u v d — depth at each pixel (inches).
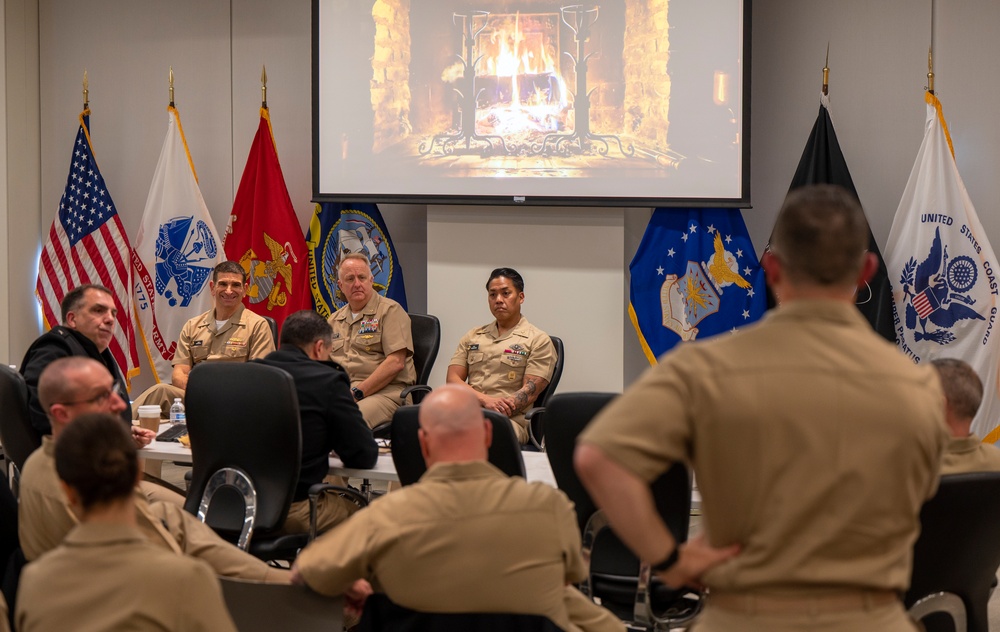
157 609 62.2
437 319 194.4
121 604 62.1
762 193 215.5
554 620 81.1
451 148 213.3
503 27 210.5
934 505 82.8
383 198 216.4
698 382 52.1
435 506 80.4
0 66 233.9
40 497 90.4
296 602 87.2
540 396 185.0
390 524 80.6
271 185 225.3
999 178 204.1
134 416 180.2
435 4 212.5
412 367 193.0
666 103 204.8
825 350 52.6
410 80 214.2
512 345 187.3
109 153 244.4
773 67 213.5
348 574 82.4
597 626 88.7
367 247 221.8
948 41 205.2
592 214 211.9
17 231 240.2
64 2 244.4
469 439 82.7
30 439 131.4
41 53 245.9
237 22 236.5
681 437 52.0
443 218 217.2
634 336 221.5
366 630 84.0
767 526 51.6
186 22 239.0
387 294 221.8
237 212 227.3
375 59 215.3
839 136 211.2
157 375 231.6
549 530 81.3
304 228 235.6
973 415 95.3
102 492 64.1
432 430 82.7
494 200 211.8
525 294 214.8
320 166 219.0
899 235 200.5
